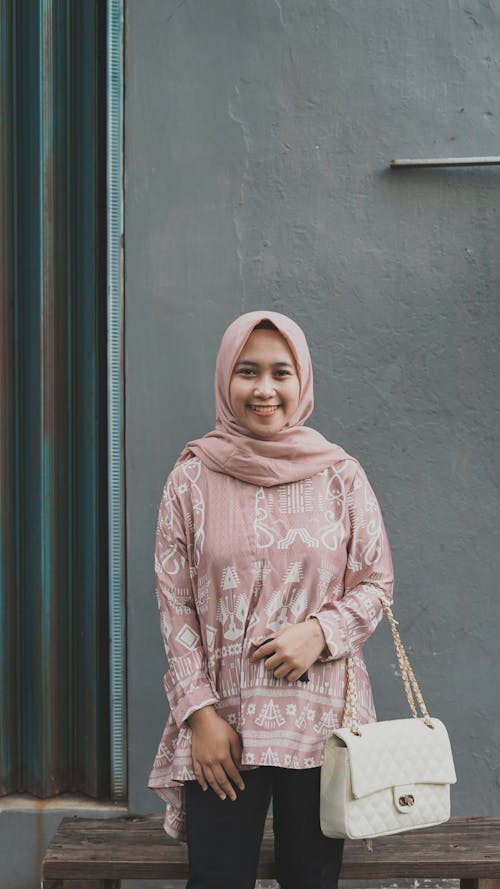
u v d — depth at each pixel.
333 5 2.70
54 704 2.80
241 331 2.06
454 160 2.69
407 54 2.71
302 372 2.11
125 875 2.26
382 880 2.75
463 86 2.71
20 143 2.75
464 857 2.28
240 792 2.02
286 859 2.08
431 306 2.73
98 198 2.76
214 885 2.01
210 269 2.72
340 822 1.95
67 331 2.78
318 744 2.02
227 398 2.12
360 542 2.11
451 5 2.71
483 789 2.76
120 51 2.70
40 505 2.76
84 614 2.80
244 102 2.70
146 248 2.71
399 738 2.02
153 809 2.73
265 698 1.99
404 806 2.00
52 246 2.74
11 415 2.78
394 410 2.74
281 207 2.72
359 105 2.71
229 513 2.06
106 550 2.81
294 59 2.71
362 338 2.73
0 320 2.73
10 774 2.82
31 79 2.73
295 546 2.03
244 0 2.70
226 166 2.71
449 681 2.75
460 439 2.74
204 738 1.98
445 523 2.75
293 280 2.72
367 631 2.07
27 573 2.81
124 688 2.77
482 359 2.74
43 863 2.27
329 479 2.13
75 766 2.84
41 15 2.69
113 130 2.70
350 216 2.72
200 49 2.70
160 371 2.72
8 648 2.80
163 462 2.73
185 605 2.10
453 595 2.75
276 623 2.03
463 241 2.73
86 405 2.78
